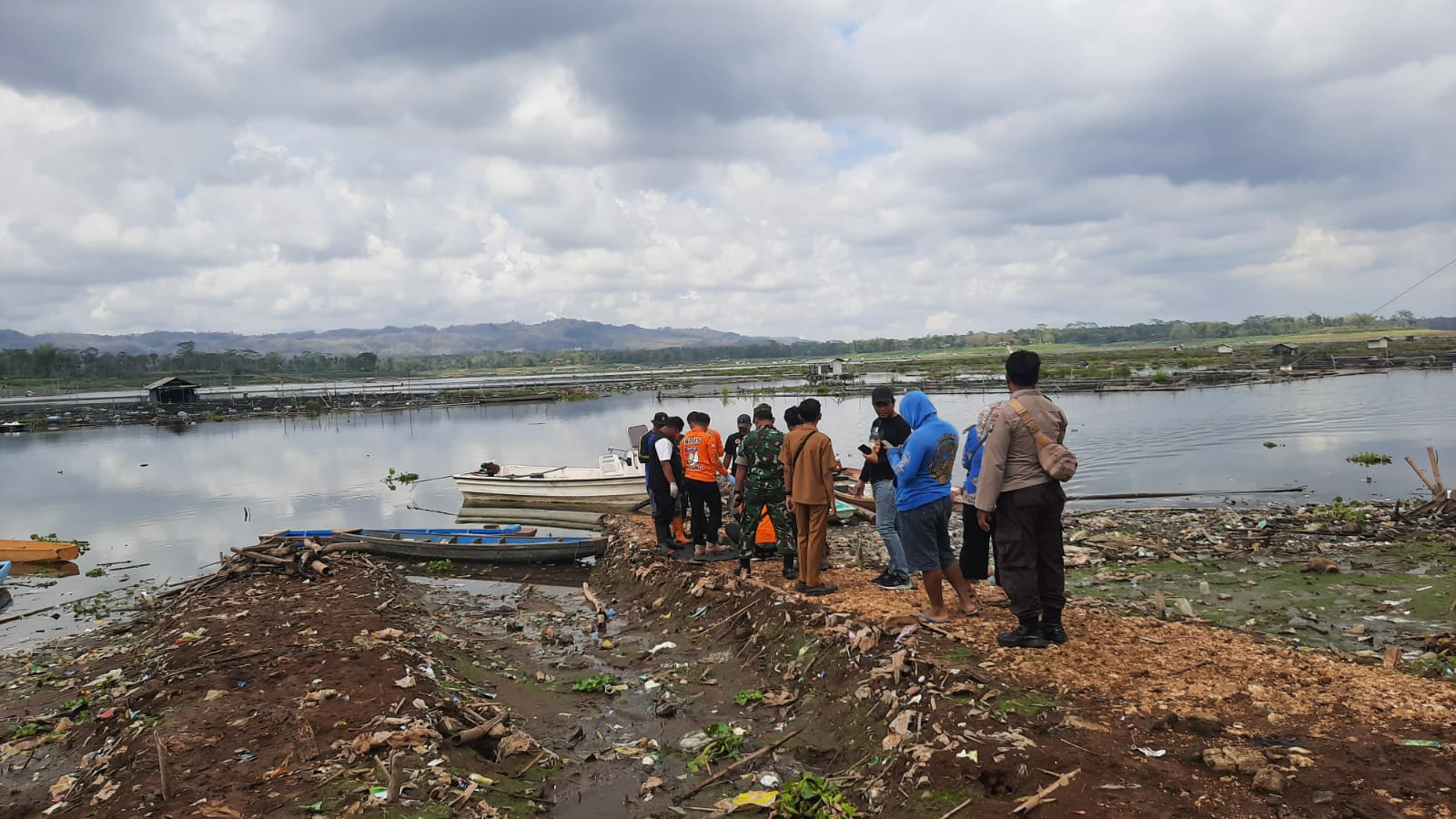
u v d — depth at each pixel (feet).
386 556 54.60
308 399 274.77
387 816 17.03
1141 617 28.12
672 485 43.96
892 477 32.12
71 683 30.96
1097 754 16.65
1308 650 23.22
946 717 19.52
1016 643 23.30
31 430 203.00
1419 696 18.38
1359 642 25.81
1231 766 15.43
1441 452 85.87
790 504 31.37
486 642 35.40
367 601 40.01
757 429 35.58
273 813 17.31
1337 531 46.26
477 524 72.69
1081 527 52.16
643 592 40.34
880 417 32.45
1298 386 204.85
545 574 49.98
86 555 61.72
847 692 23.54
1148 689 19.89
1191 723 17.40
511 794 19.62
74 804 19.24
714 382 358.02
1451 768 14.58
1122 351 579.89
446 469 113.80
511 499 81.71
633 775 21.31
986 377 293.02
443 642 33.91
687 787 20.49
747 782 20.44
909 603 29.19
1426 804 13.46
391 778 17.67
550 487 79.71
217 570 55.72
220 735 21.72
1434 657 22.76
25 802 20.39
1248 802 14.33
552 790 20.54
